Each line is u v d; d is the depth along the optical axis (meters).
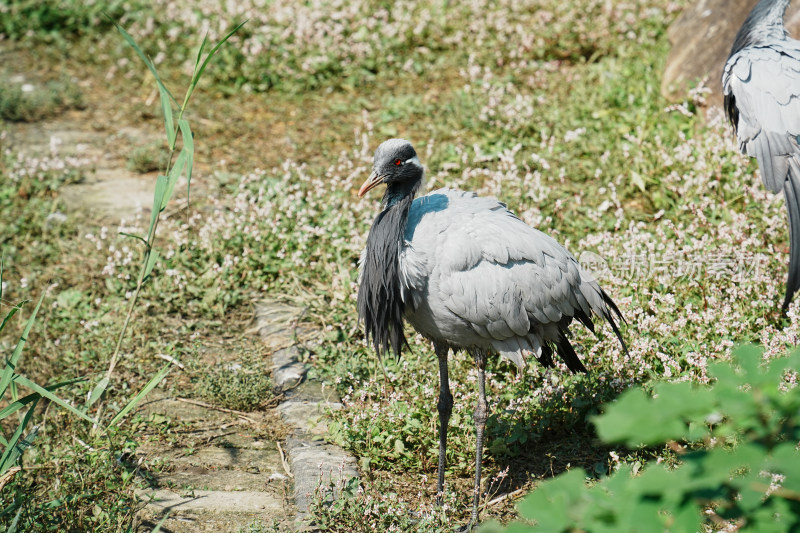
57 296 12.09
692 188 12.80
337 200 13.56
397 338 8.56
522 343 8.31
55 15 21.86
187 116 17.81
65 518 7.59
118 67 20.16
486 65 18.47
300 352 10.84
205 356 10.84
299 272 12.40
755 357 3.30
